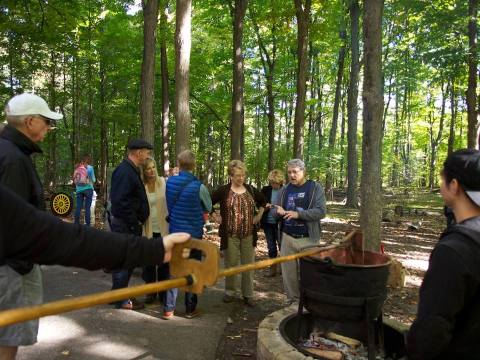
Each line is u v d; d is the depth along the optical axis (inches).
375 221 246.8
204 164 1127.6
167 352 157.8
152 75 410.3
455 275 62.9
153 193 219.3
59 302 54.4
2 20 429.4
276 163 919.0
